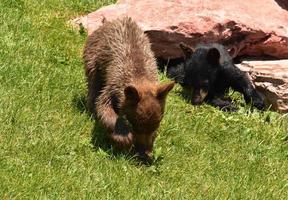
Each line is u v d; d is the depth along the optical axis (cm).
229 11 1292
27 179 787
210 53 1181
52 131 910
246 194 887
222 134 1047
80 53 1200
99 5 1427
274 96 1178
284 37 1300
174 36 1241
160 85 859
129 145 886
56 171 823
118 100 902
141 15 1269
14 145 859
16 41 1153
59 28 1273
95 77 981
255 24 1288
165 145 966
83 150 891
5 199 746
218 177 927
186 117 1062
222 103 1169
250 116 1138
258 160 997
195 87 1168
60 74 1077
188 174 907
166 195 831
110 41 957
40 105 962
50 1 1370
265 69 1221
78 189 797
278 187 934
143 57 931
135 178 848
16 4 1303
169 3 1292
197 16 1260
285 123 1134
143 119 850
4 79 1010
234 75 1202
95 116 954
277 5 1384
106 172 849
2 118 906
